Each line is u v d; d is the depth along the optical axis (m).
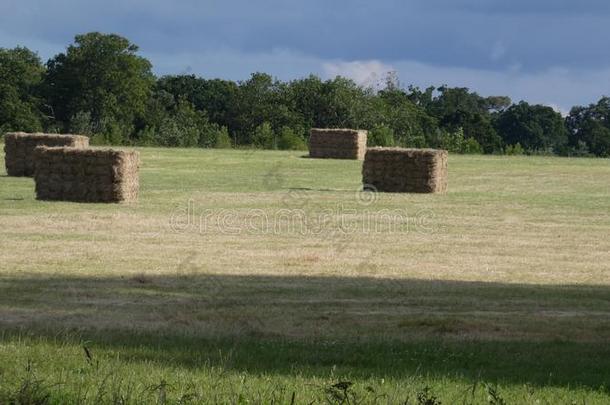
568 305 26.88
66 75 175.62
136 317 23.36
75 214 45.84
